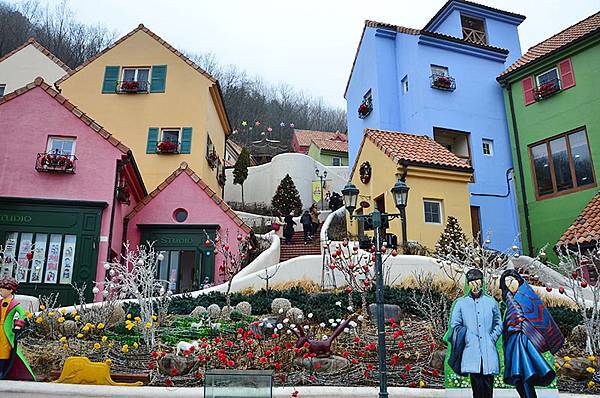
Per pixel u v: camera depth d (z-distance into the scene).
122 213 15.92
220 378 5.05
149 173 20.11
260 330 8.35
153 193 16.89
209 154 21.66
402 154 16.42
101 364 6.41
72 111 14.60
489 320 5.75
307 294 11.49
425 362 7.62
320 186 33.31
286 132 65.81
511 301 5.88
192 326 8.93
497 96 21.22
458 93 20.55
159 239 16.42
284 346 7.59
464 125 20.22
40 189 13.87
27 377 6.34
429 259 12.62
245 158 32.41
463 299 5.94
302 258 13.05
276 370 7.02
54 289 13.14
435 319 9.02
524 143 19.66
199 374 6.74
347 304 10.55
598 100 17.06
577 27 19.64
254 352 7.50
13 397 5.84
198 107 21.02
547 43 20.34
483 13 23.30
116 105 20.88
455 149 20.77
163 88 21.14
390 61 22.00
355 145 23.80
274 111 70.06
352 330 8.86
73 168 14.06
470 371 5.58
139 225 16.42
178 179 17.20
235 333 8.34
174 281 16.16
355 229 18.91
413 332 8.92
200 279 16.00
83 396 5.90
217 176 24.19
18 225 13.45
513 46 23.45
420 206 15.77
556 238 17.78
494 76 21.48
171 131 21.02
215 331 8.48
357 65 24.20
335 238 17.56
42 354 7.45
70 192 13.99
